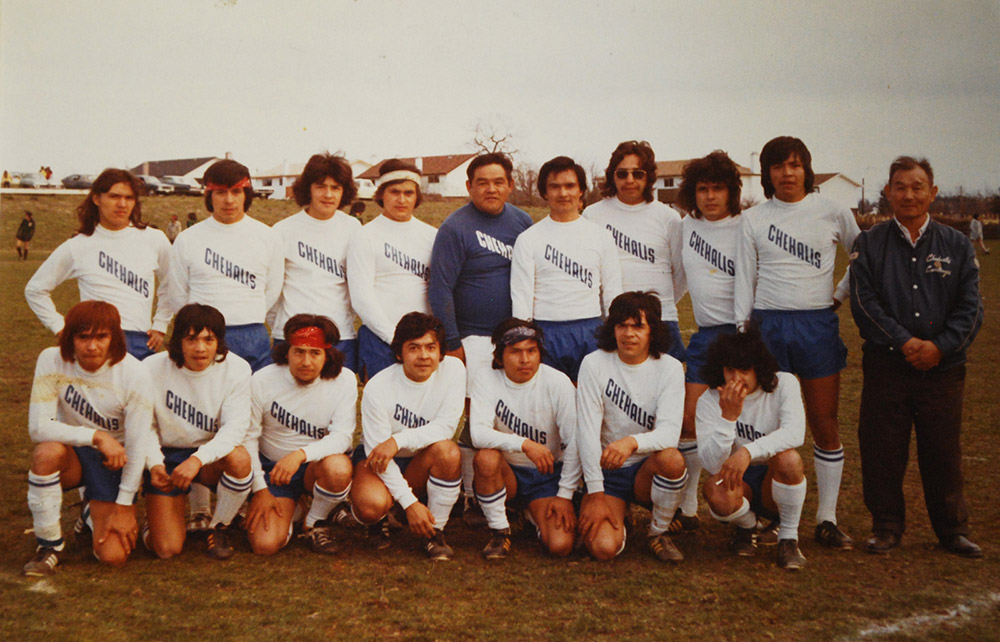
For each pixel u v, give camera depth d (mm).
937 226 3906
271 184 37062
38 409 3627
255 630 3002
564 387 4055
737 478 3668
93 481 3736
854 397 7277
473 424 4020
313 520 4012
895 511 3967
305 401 4035
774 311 4180
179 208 29484
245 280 4469
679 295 4898
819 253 4137
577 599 3354
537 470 4062
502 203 4629
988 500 4602
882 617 3168
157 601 3264
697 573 3666
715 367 3824
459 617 3164
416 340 3922
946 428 3893
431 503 3955
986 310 12336
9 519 4270
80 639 2891
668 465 3771
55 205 26250
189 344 3754
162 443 3955
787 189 4145
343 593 3395
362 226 4652
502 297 4582
